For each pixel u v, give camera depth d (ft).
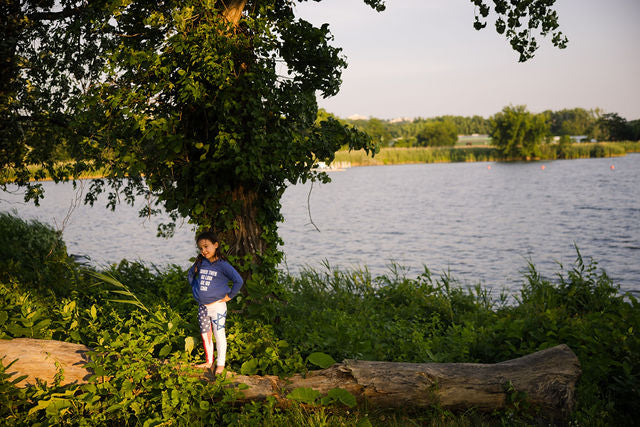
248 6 22.91
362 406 16.30
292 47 22.16
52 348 15.93
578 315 28.50
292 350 18.70
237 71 21.02
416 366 16.90
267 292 20.89
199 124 21.81
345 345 19.72
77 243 76.59
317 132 22.27
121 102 20.01
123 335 15.89
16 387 14.25
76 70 27.43
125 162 21.35
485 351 21.30
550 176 211.20
